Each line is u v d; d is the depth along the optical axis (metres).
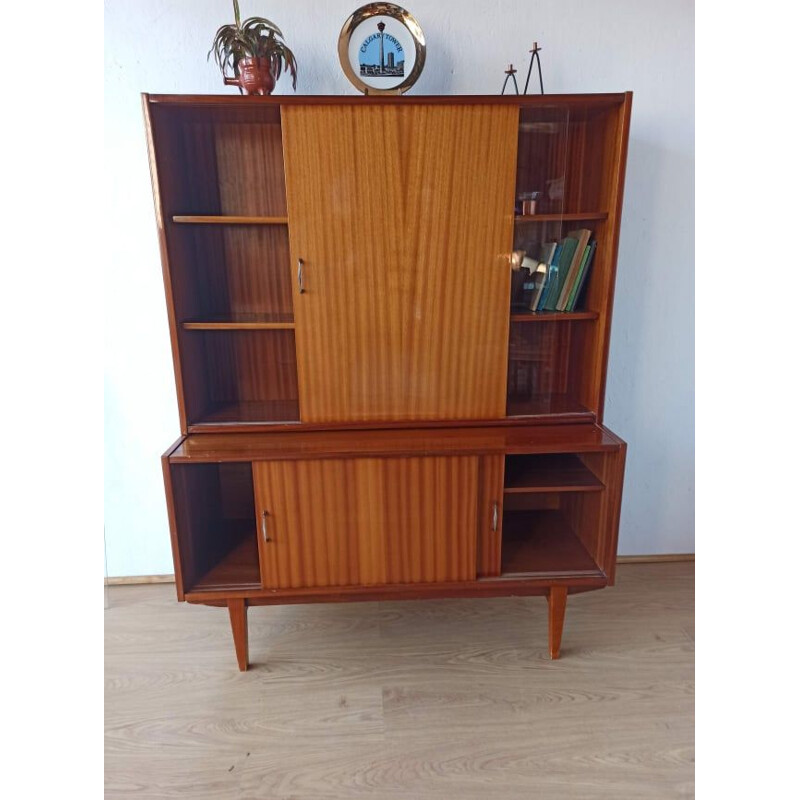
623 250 1.98
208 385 1.88
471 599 2.08
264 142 1.73
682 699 1.60
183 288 1.64
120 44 1.72
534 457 1.86
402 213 1.54
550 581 1.67
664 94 1.86
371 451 1.54
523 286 1.68
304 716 1.56
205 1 1.70
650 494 2.23
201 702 1.61
